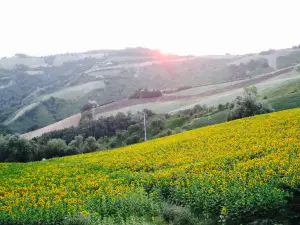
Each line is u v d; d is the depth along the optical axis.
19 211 20.59
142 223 18.05
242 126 42.09
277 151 25.56
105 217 18.64
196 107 120.38
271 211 17.16
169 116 125.62
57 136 125.38
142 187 23.50
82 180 28.36
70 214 19.03
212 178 21.83
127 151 43.06
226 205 17.75
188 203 20.20
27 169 37.22
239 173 21.56
